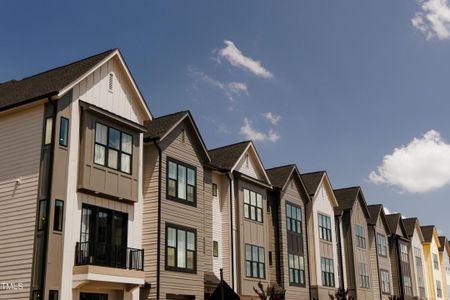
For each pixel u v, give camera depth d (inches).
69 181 883.4
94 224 918.4
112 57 1007.6
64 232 859.4
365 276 1913.1
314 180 1744.6
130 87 1045.2
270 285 1380.4
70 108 909.2
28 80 1071.0
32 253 833.5
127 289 955.3
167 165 1095.0
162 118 1176.8
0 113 932.0
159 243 1027.3
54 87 906.7
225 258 1275.8
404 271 2294.5
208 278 1190.9
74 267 863.7
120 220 979.9
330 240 1739.7
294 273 1488.7
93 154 925.2
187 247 1107.3
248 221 1347.2
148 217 1050.7
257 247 1359.5
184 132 1167.0
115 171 965.2
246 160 1401.3
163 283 1021.2
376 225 2138.3
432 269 2625.5
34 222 845.8
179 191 1117.1
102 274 880.3
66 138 892.0
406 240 2396.7
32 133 895.7
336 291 1689.2
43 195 855.7
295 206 1569.9
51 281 824.3
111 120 971.9
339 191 2020.2
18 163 895.7
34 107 906.1
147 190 1068.5
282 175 1556.3
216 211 1294.3
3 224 879.1
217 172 1309.1
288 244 1489.9
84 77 934.4
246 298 1326.3
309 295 1530.5
